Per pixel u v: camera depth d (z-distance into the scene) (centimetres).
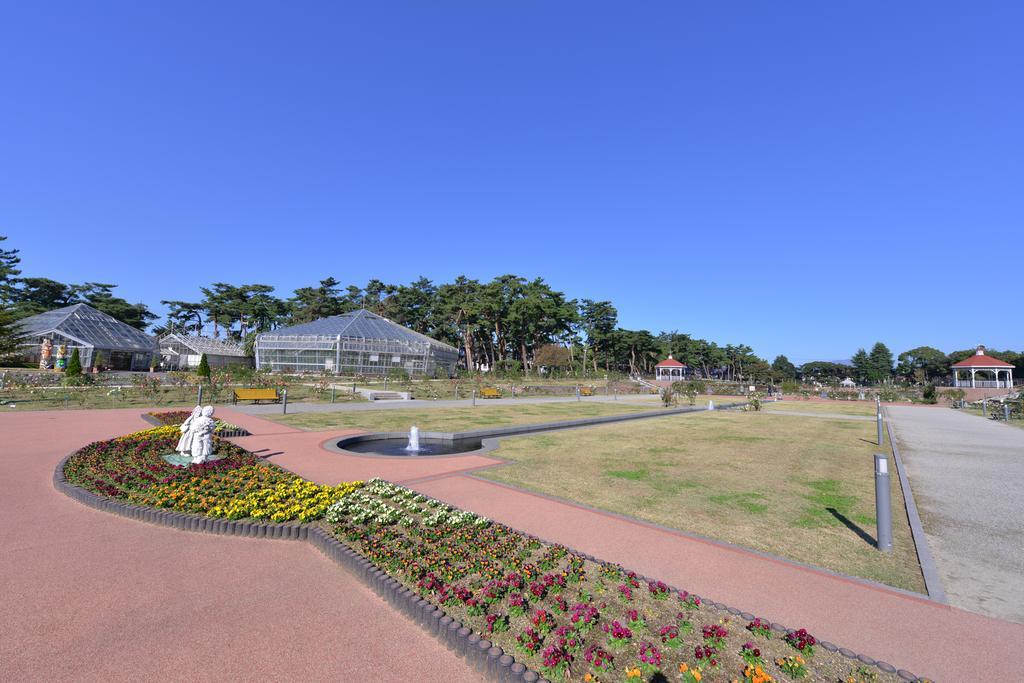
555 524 711
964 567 584
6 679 341
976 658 394
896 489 968
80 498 763
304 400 2752
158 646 390
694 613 456
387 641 412
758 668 361
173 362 6209
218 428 1463
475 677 369
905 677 359
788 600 493
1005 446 1594
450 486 927
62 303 7112
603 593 493
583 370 7594
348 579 527
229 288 8631
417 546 588
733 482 991
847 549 634
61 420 1677
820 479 1040
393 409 2470
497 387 4294
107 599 463
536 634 402
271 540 636
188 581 509
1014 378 7094
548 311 7312
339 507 721
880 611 472
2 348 2844
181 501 733
